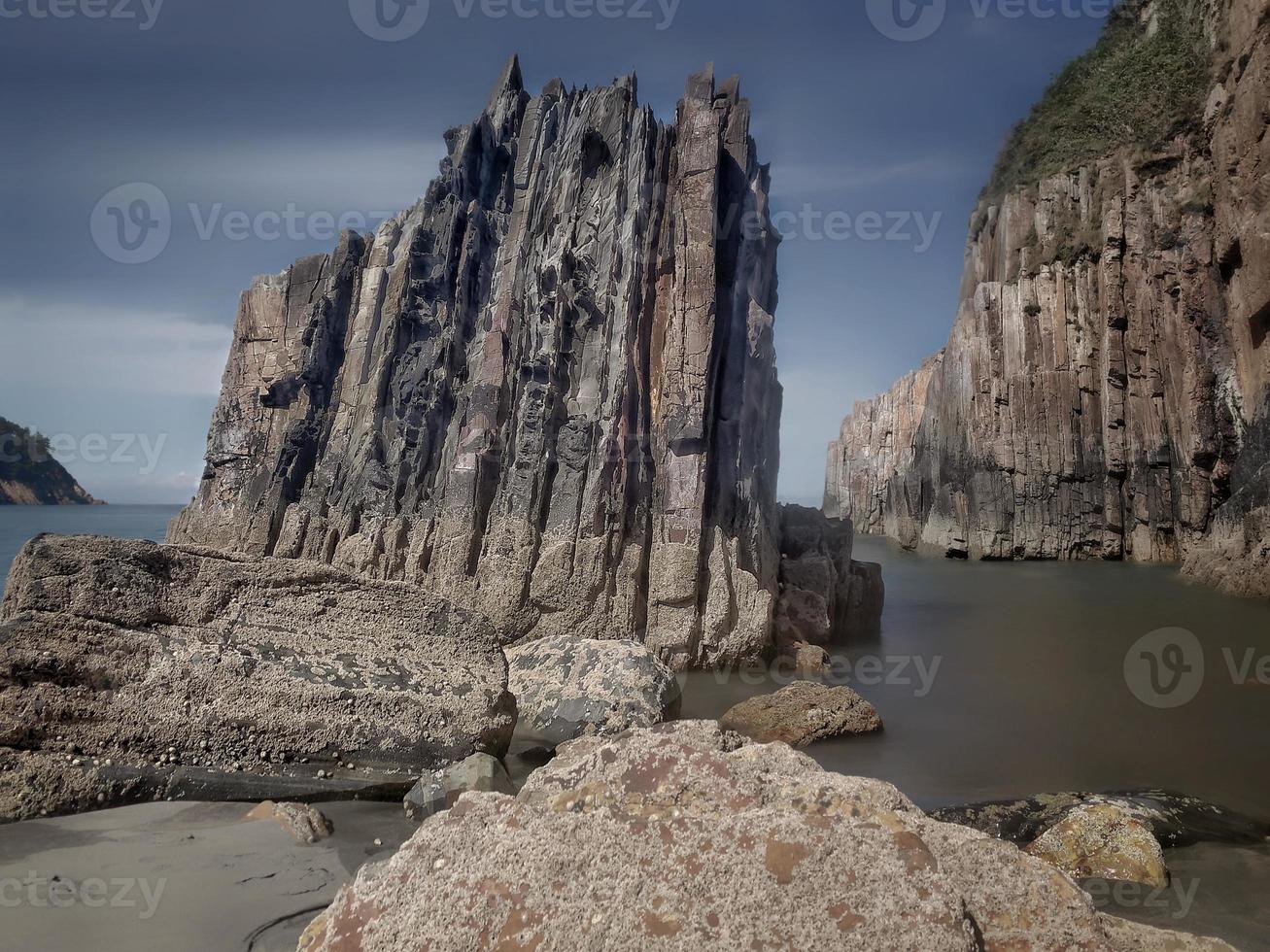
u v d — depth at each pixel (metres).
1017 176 47.69
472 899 4.01
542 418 14.52
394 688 8.44
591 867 4.05
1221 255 29.16
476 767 7.40
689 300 15.05
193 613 8.34
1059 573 30.11
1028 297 42.31
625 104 16.92
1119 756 9.71
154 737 7.55
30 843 6.26
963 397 43.91
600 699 10.07
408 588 9.27
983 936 4.20
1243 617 18.53
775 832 4.08
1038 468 39.94
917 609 20.70
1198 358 32.62
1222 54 31.67
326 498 16.59
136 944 4.74
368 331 18.52
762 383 16.09
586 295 15.45
